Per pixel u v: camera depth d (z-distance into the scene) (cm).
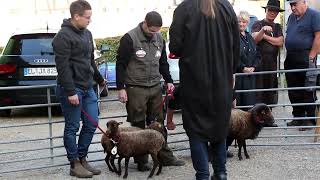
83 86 634
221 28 530
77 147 662
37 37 1112
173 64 1073
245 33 841
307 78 866
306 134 809
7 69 1083
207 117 532
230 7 541
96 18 2128
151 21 638
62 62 605
